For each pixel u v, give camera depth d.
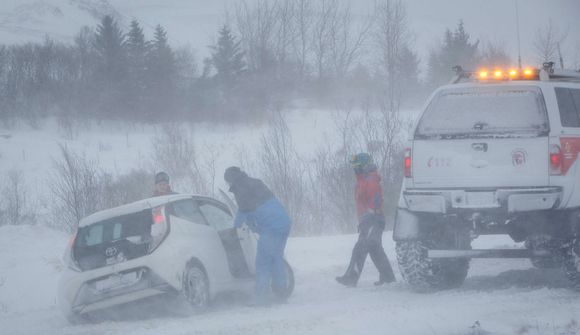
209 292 12.76
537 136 12.22
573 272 12.45
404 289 14.16
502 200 12.20
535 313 10.44
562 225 12.28
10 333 11.99
